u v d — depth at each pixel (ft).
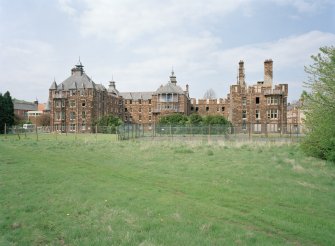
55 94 297.33
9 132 243.60
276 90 235.61
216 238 27.14
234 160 66.08
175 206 35.94
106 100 326.65
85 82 301.84
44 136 181.57
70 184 47.06
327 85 62.54
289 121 345.10
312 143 71.61
